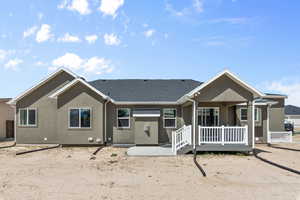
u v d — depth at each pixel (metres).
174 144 17.34
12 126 31.80
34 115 23.14
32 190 8.73
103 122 21.62
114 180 10.11
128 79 27.80
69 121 21.52
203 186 9.29
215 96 17.20
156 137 21.84
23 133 23.05
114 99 23.17
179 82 27.19
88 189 8.85
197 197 8.02
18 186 9.23
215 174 11.23
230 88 17.25
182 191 8.65
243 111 23.62
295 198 7.94
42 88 23.25
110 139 22.66
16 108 23.20
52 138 22.94
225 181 10.03
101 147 20.97
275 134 25.78
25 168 12.45
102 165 13.23
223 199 7.83
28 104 23.19
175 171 11.83
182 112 22.80
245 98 17.23
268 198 7.93
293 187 9.18
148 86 26.22
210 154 17.12
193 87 25.97
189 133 17.61
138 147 20.77
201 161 14.59
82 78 22.97
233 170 12.09
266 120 23.77
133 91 25.02
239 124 23.48
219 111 22.06
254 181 10.04
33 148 20.81
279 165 12.99
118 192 8.51
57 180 10.10
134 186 9.25
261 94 16.97
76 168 12.45
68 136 21.42
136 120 21.95
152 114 21.78
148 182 9.82
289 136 25.75
